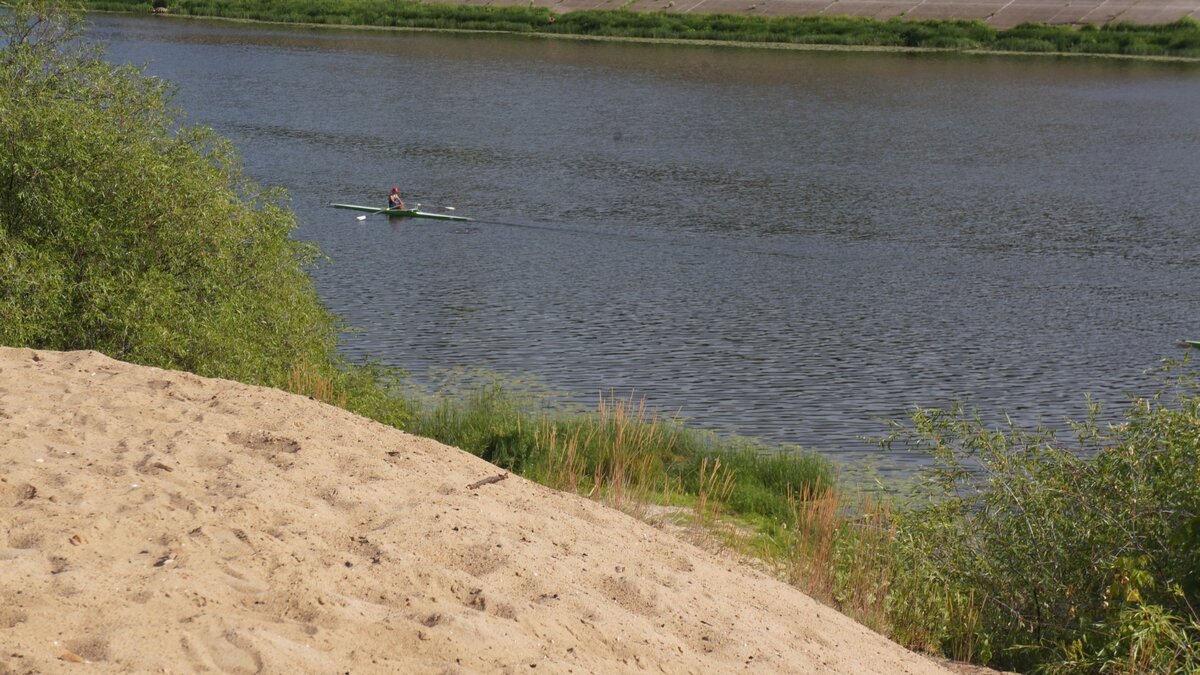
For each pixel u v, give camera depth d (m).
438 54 71.56
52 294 12.28
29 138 12.98
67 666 3.62
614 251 30.22
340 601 4.58
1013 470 9.71
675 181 39.22
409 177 39.06
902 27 77.69
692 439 15.99
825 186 38.66
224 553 4.92
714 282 27.31
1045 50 73.62
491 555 5.62
